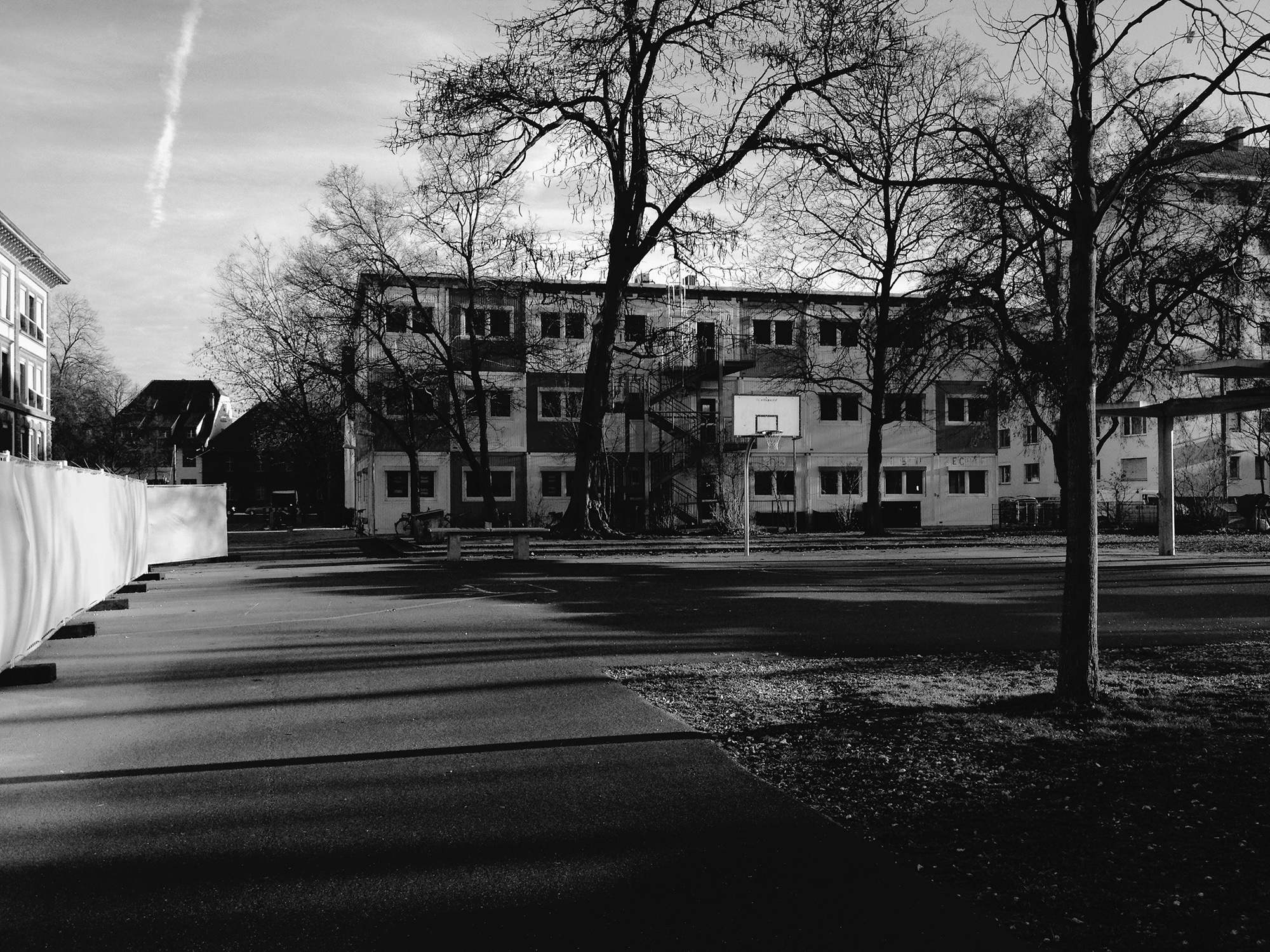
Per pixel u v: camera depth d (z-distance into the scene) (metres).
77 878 4.21
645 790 5.40
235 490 101.69
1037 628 12.13
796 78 24.20
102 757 6.23
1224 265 29.12
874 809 5.00
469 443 47.12
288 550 34.12
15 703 7.99
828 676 8.73
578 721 7.07
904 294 40.62
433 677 8.89
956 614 13.63
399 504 47.66
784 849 4.48
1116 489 53.59
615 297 29.89
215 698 8.08
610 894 3.99
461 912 3.84
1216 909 3.75
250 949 3.55
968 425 52.69
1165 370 35.66
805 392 45.97
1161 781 5.32
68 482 11.68
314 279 41.84
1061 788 5.23
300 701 7.89
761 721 6.98
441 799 5.26
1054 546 32.50
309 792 5.41
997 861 4.27
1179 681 8.19
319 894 4.02
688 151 27.30
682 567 23.83
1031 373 35.50
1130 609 13.88
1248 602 14.77
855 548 31.25
